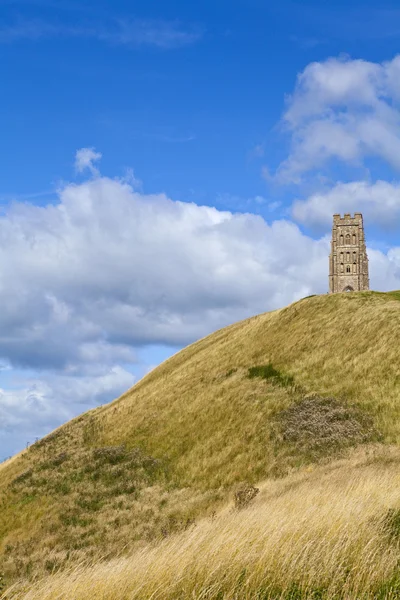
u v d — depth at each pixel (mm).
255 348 60812
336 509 13367
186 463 44281
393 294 64750
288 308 66438
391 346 49844
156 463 45844
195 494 39344
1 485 51906
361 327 55031
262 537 10836
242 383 53688
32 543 37344
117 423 58094
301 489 26172
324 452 38875
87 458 50781
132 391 72938
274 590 9188
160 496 40312
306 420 43500
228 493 37250
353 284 135750
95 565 10211
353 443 39094
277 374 53312
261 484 36469
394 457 33094
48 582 9328
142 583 9023
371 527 12070
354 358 50688
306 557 9883
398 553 10844
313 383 49469
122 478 44938
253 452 42031
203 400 53375
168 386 61750
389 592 8922
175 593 8930
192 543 10812
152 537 29594
